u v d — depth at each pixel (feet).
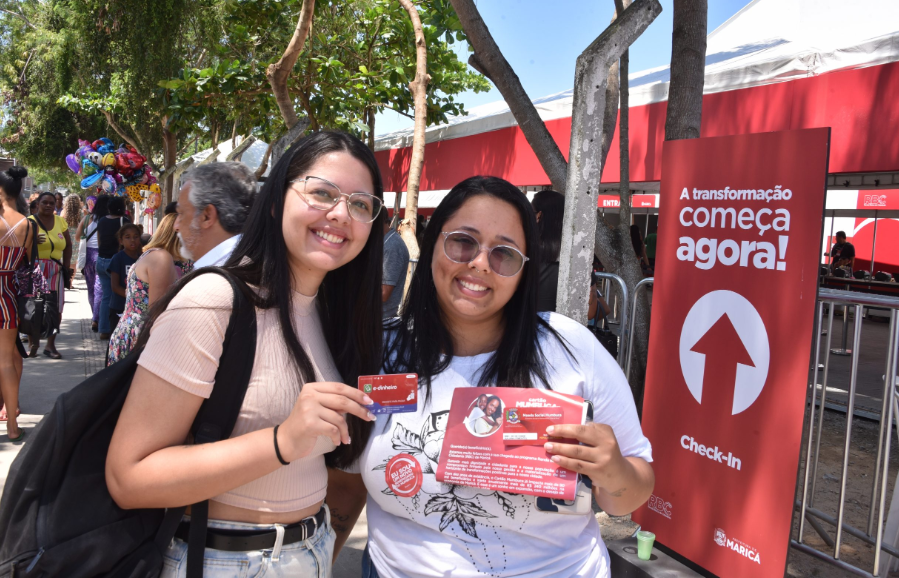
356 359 5.29
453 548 4.85
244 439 4.12
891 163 12.21
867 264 44.73
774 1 24.89
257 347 4.45
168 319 4.22
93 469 4.23
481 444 4.67
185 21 35.01
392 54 31.89
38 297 14.92
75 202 35.73
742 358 8.17
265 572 4.51
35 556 3.94
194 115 27.27
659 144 17.03
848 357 27.50
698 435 8.73
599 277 13.76
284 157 4.77
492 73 12.46
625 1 15.08
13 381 14.25
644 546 9.07
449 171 26.43
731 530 8.27
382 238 5.29
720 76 15.84
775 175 7.73
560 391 5.07
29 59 73.36
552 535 4.88
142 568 4.28
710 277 8.57
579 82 8.63
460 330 5.40
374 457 5.09
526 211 5.11
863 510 12.44
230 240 5.87
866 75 12.64
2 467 12.81
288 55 19.65
